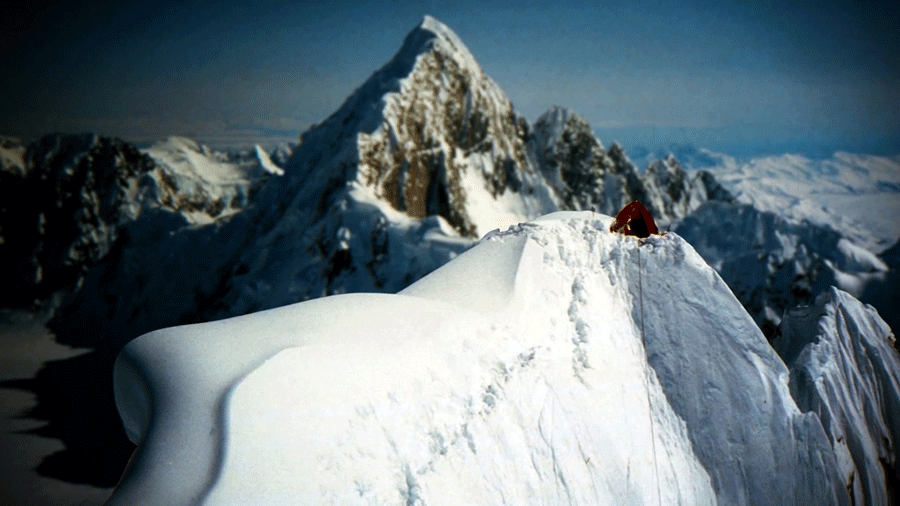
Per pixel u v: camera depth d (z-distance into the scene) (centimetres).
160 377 1098
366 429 1090
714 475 1556
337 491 979
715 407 1602
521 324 1516
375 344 1247
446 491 1112
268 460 951
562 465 1309
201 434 963
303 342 1202
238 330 1247
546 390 1384
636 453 1447
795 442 1558
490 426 1252
